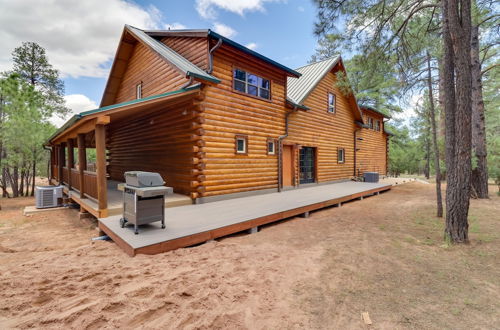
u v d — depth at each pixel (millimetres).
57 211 8273
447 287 2760
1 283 2648
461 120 4219
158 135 8406
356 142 15180
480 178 9367
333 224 5871
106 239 4449
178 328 1999
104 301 2283
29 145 12312
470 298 2521
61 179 10039
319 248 4109
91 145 13023
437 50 6941
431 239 4543
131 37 9594
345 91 8844
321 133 12109
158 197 4199
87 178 6406
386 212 7254
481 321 2150
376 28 6199
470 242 4219
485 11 6289
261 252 3842
